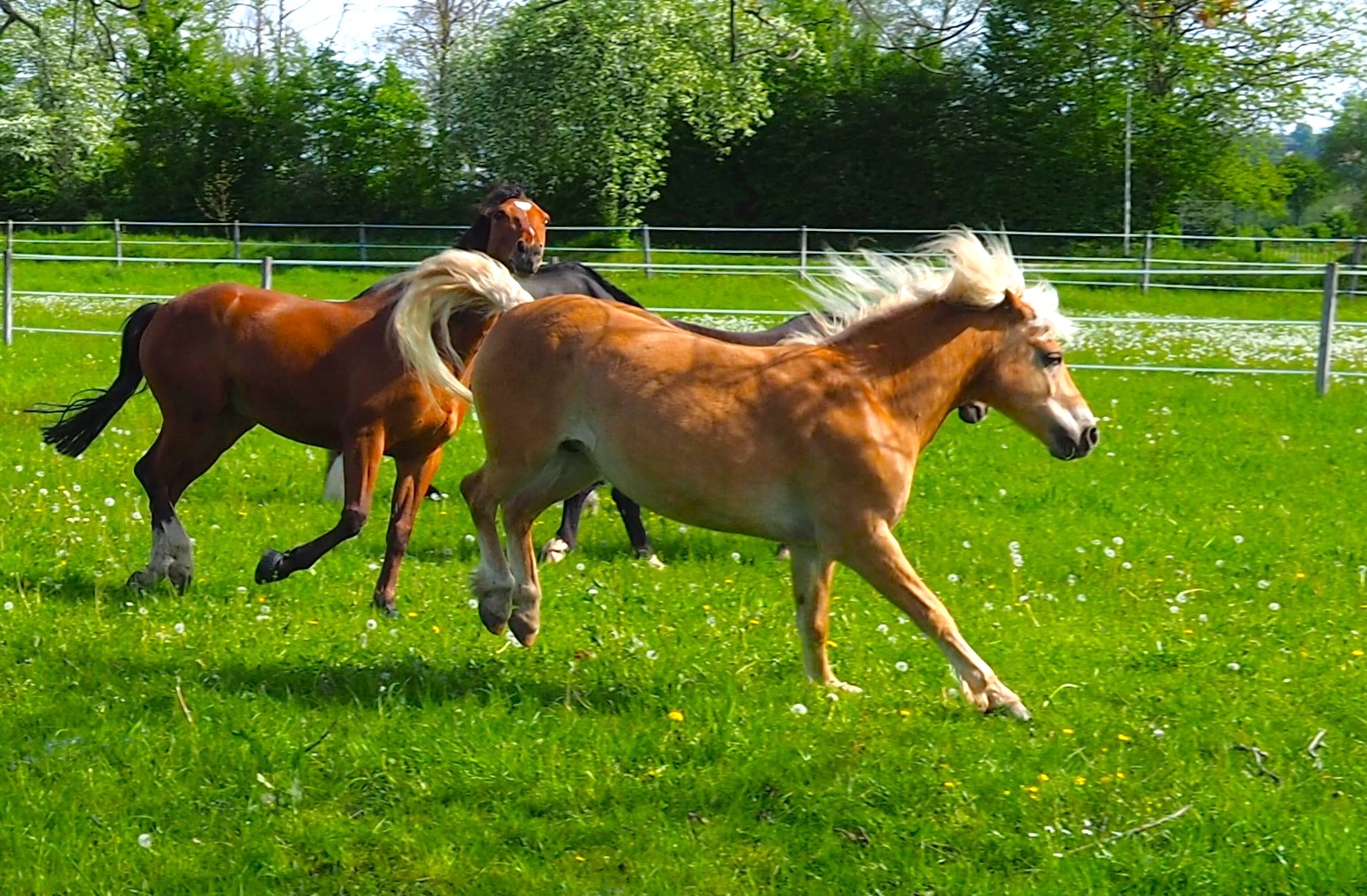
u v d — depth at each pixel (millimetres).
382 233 37562
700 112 35812
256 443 11711
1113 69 34500
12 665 6094
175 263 30172
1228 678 6363
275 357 7227
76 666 6039
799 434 5656
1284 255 33594
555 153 36000
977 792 5035
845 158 39281
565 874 4504
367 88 40375
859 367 5820
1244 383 16922
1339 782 5223
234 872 4453
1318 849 4621
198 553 8102
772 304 24094
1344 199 49438
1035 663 6523
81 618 6746
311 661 6246
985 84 38156
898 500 5777
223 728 5422
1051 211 38312
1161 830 4797
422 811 4883
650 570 8242
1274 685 6273
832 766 5207
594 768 5176
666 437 5648
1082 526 9578
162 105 39562
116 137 40562
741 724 5574
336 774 5078
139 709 5594
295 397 7266
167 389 7422
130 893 4336
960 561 8531
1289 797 5074
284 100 39875
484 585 6176
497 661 6277
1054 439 6133
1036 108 37406
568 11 34625
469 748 5266
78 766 5070
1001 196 38531
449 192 39031
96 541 8180
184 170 39438
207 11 43125
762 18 14617
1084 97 36656
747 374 5730
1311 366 18625
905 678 6293
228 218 39656
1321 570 8461
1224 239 33812
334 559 8125
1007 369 6051
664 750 5340
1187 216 39844
